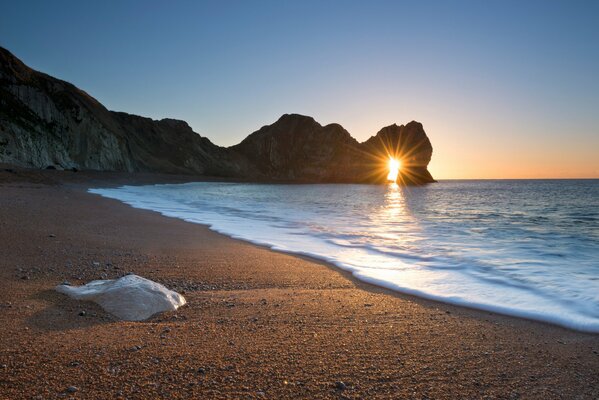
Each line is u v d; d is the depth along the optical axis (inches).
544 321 204.8
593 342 176.9
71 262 297.6
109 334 166.4
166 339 163.6
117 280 221.9
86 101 2824.8
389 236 513.3
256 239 470.6
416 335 179.8
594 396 129.0
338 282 281.6
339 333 178.5
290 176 5201.8
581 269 328.2
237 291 249.4
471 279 293.4
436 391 129.3
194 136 4690.0
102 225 500.4
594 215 855.7
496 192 2284.7
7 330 164.1
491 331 188.1
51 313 186.4
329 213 851.4
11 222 449.4
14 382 123.6
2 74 2028.8
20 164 1870.1
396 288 267.6
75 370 133.0
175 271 293.4
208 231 521.7
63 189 1112.8
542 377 141.7
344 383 131.6
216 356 148.3
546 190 2571.4
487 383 136.0
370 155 5054.1
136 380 128.0
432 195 1936.5
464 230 579.2
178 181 2842.0
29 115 2091.5
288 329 181.2
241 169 4842.5
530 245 449.1
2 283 230.2
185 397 118.7
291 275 297.1
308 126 5477.4
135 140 3801.7
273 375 135.1
